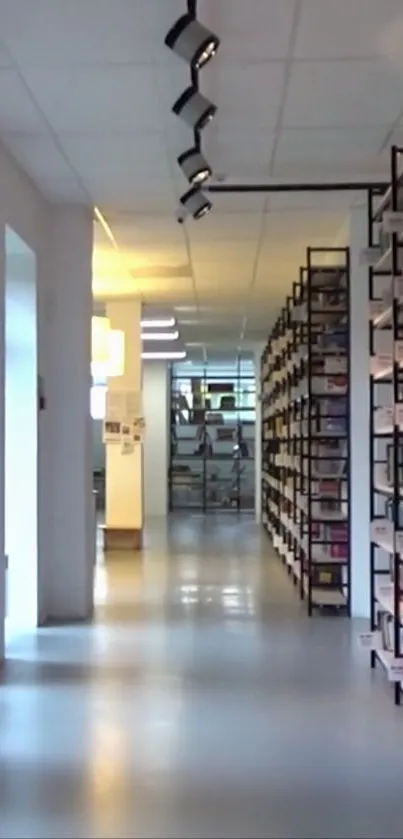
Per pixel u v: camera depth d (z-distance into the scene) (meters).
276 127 5.22
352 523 7.17
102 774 3.69
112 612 7.36
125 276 9.86
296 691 4.94
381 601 5.10
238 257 8.89
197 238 8.04
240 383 19.75
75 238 7.06
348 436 7.21
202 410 19.83
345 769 3.75
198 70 4.14
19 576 6.68
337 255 8.12
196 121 4.27
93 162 5.87
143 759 3.87
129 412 11.76
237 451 19.72
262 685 5.07
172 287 10.58
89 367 7.27
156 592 8.42
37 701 4.74
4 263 5.55
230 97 4.75
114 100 4.76
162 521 16.98
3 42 4.07
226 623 6.89
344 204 6.85
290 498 9.38
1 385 5.41
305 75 4.47
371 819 3.24
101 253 8.66
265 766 3.79
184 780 3.63
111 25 3.91
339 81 4.55
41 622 6.85
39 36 4.02
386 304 5.11
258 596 8.18
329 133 5.33
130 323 11.58
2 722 4.39
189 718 4.45
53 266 7.07
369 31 4.01
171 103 4.80
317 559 7.43
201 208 5.40
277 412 11.52
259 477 16.83
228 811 3.32
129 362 11.62
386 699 4.77
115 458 11.91
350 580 7.23
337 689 4.97
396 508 4.54
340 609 7.32
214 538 13.66
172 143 5.48
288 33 4.02
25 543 6.67
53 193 6.68
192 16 3.53
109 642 6.19
